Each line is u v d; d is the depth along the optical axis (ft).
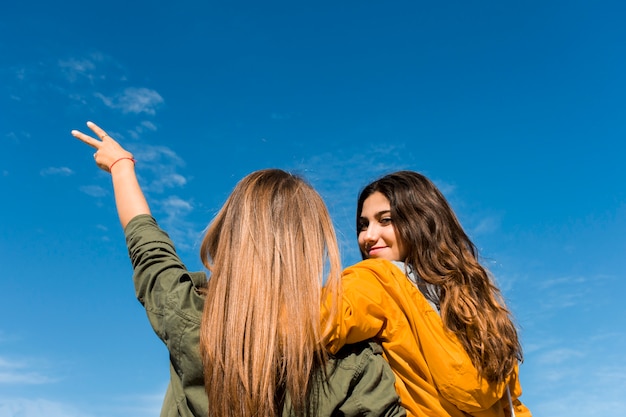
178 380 5.42
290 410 5.11
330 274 5.63
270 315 5.12
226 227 5.71
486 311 6.89
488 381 6.36
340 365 5.49
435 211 8.00
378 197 8.37
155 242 5.77
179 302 5.33
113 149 6.48
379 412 5.39
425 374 6.07
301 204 5.76
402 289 6.28
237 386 4.96
